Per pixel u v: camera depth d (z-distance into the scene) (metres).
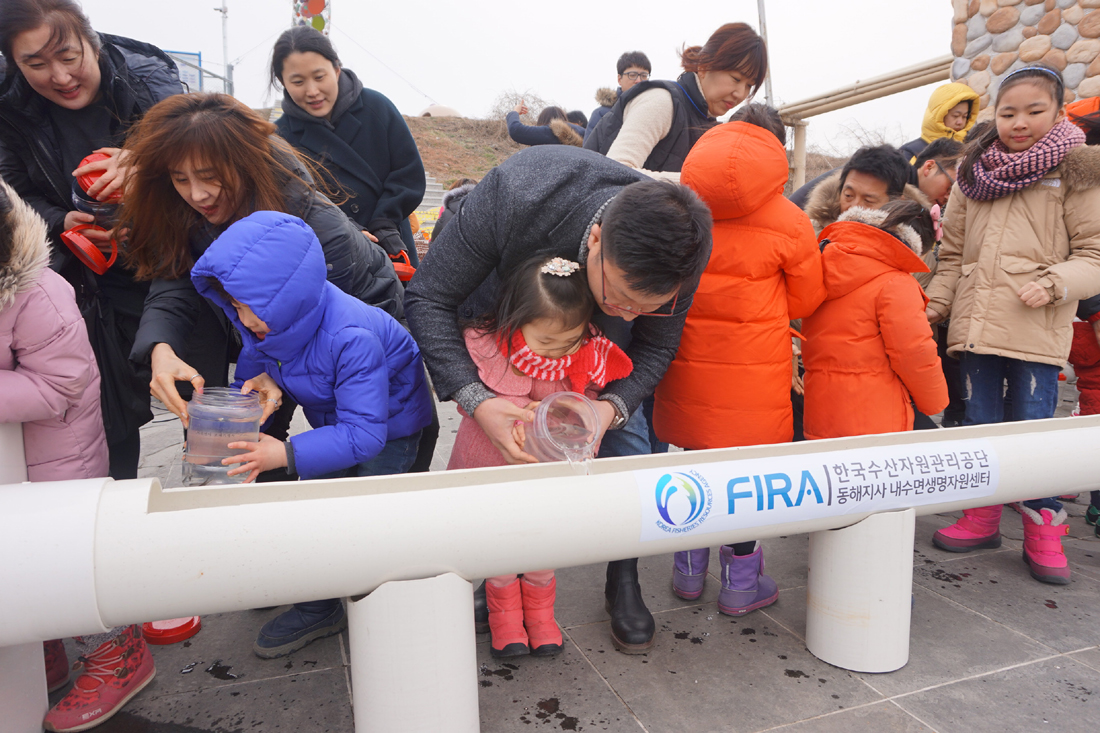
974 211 2.62
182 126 1.54
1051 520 2.36
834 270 2.10
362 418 1.60
